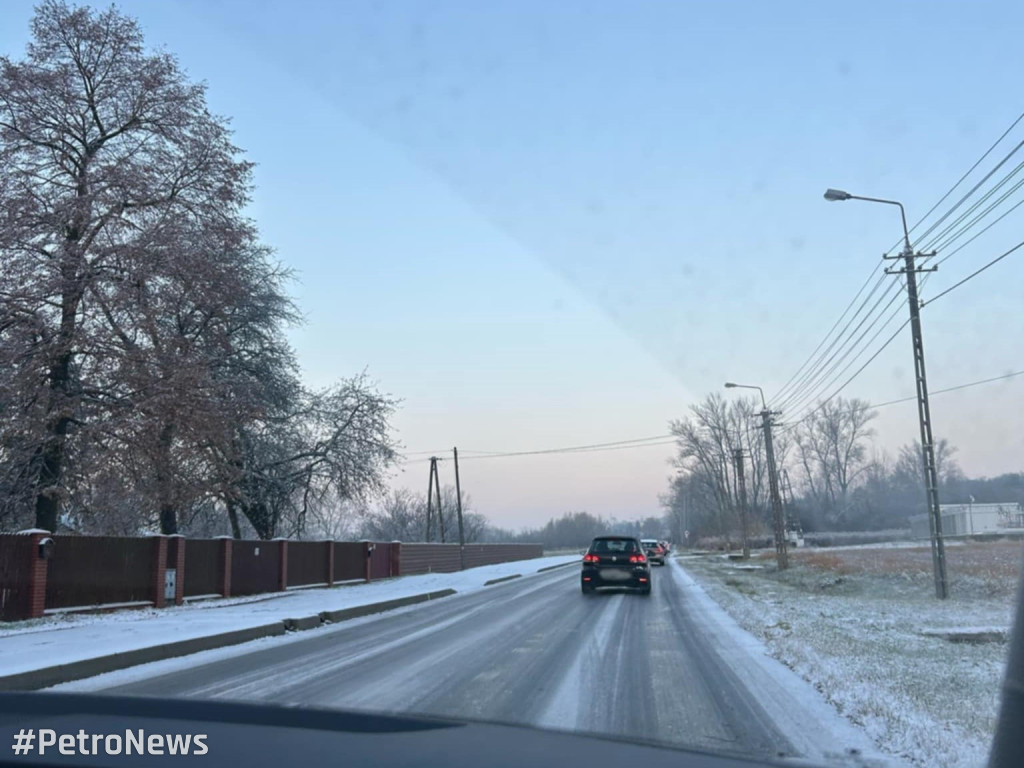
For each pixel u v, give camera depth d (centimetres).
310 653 1275
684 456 8294
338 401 3491
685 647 1303
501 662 1155
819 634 1399
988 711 798
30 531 1750
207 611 1964
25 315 2161
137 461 2228
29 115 2297
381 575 3641
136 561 2038
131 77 2395
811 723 782
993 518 7962
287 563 2770
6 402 2150
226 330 2981
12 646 1269
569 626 1611
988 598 2208
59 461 2242
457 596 2609
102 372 2239
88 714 407
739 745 698
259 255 3209
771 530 8788
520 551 7000
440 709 836
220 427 2392
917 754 660
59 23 2344
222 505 3381
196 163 2505
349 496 3469
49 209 2244
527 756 337
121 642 1296
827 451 8500
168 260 2269
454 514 8412
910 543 7081
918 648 1235
